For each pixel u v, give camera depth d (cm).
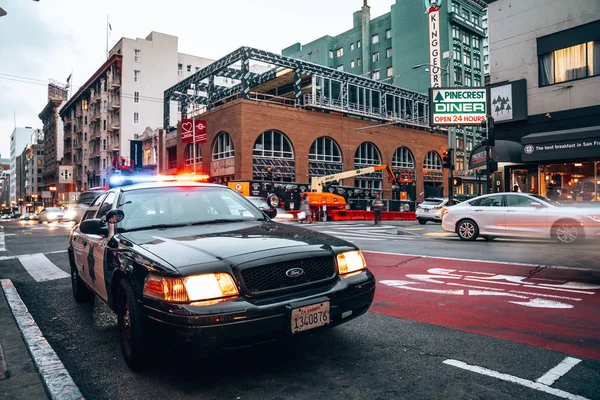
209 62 6944
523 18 1844
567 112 1708
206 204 459
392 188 4538
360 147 4384
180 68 6644
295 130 3753
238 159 3425
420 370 329
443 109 2191
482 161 1884
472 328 433
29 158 11850
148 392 305
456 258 904
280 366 344
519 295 572
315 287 326
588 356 352
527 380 307
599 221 1019
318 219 2891
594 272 722
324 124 3978
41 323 492
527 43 1831
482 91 2145
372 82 4478
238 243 335
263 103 3559
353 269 359
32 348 389
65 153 8406
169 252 322
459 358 352
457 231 1277
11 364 358
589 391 288
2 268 902
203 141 3694
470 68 5888
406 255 970
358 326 444
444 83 5425
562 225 1070
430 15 4253
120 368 351
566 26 1711
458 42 5694
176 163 4522
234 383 315
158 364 346
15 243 1438
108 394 304
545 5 1777
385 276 726
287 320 300
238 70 4347
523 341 392
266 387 307
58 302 594
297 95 3853
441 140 5197
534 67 1814
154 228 411
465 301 545
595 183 1636
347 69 6906
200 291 288
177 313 281
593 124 1636
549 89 1762
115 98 6066
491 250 1020
